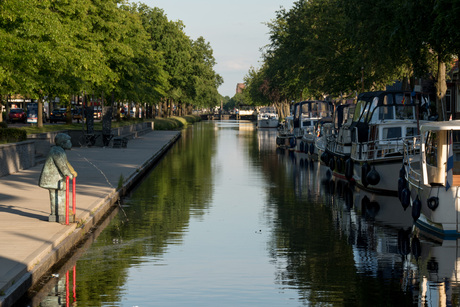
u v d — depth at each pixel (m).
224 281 12.15
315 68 63.62
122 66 59.81
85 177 27.19
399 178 22.94
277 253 14.71
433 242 16.27
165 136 70.12
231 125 135.62
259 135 83.50
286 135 60.12
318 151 42.25
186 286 11.72
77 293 11.19
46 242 13.63
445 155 17.36
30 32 28.11
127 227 17.92
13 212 17.70
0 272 11.01
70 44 36.72
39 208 18.48
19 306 10.39
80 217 16.89
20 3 26.94
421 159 18.27
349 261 13.95
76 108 83.88
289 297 11.06
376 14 37.47
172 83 104.44
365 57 45.81
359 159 28.42
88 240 16.02
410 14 30.28
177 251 14.80
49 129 48.66
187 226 18.20
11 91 29.70
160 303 10.65
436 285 11.95
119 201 22.75
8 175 28.28
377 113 30.45
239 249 15.11
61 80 35.88
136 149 46.72
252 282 12.10
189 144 61.66
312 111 57.50
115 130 54.78
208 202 23.08
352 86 58.06
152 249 14.98
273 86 94.06
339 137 34.44
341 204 22.89
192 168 36.66
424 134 18.23
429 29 30.08
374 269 13.23
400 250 15.18
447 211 16.97
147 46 75.75
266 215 20.31
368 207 22.28
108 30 52.66
